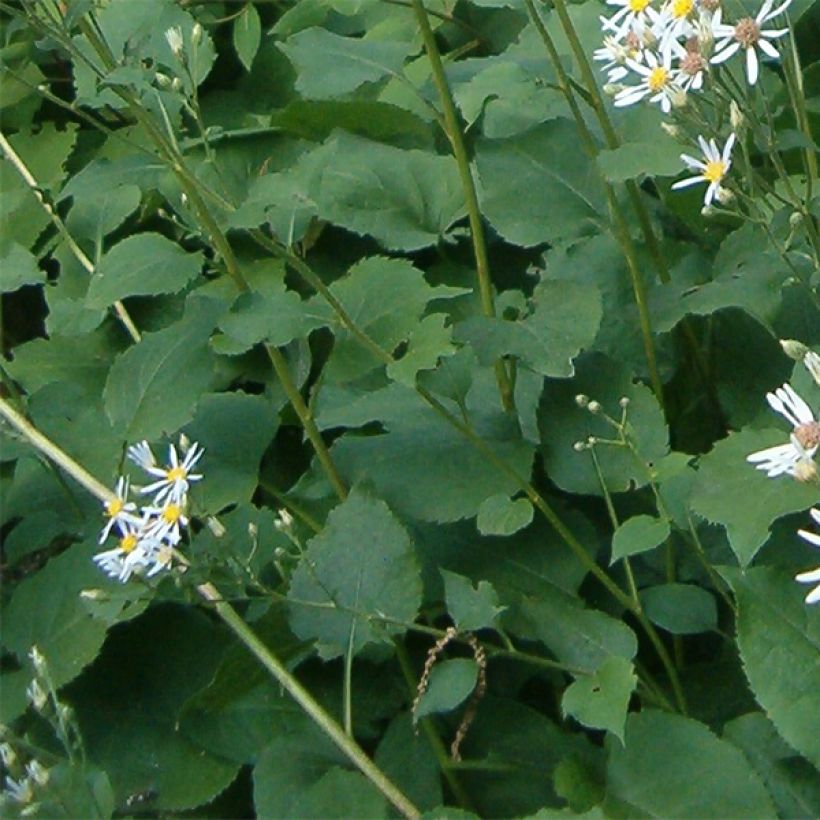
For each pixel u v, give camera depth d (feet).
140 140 4.69
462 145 3.74
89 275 4.37
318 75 3.91
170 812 3.82
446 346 3.46
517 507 3.56
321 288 3.56
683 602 3.61
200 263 3.62
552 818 3.38
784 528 3.67
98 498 3.99
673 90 3.50
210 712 3.82
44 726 3.91
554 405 3.77
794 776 3.49
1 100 4.86
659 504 3.55
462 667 3.52
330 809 3.55
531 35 4.18
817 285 3.74
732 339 3.94
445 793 3.71
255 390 4.34
